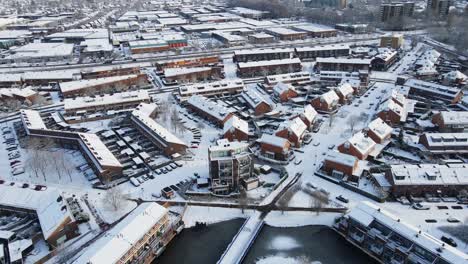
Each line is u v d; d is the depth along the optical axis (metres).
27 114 163.00
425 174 109.94
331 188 116.00
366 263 88.94
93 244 84.62
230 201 111.31
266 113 168.25
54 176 124.50
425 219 100.25
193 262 90.56
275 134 141.38
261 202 110.00
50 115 173.12
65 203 100.50
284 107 180.12
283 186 117.06
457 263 74.62
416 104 177.00
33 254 90.81
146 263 88.19
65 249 91.19
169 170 127.00
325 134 151.00
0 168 129.50
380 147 135.12
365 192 111.50
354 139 127.94
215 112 162.00
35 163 123.19
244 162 115.06
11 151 141.25
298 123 143.62
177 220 99.69
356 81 197.50
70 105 173.50
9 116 175.38
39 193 108.31
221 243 96.50
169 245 96.31
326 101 169.62
